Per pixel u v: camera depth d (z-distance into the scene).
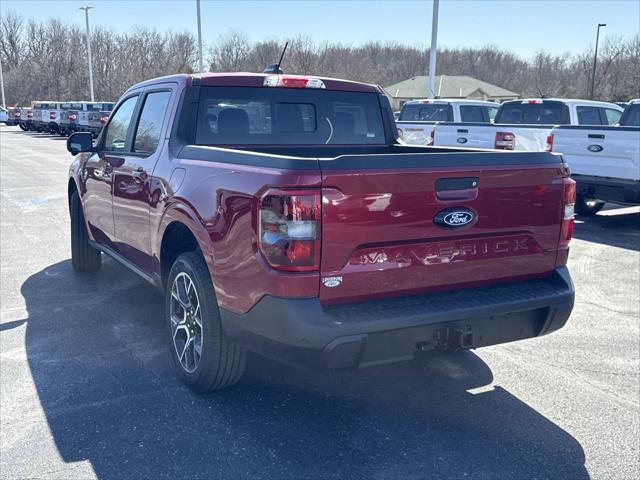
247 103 4.56
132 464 3.17
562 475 3.15
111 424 3.55
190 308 3.90
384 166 3.09
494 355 4.69
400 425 3.61
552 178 3.60
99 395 3.90
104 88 72.94
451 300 3.39
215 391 3.95
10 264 7.05
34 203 11.39
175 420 3.61
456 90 63.19
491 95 66.12
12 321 5.20
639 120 9.95
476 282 3.50
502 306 3.40
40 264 7.05
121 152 5.16
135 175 4.62
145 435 3.44
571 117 11.92
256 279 3.14
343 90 5.00
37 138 34.12
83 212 6.31
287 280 3.00
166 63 68.81
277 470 3.14
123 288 6.14
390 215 3.13
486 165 3.36
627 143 8.90
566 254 3.78
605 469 3.20
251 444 3.37
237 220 3.24
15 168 17.66
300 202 2.94
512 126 11.17
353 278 3.11
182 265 3.84
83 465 3.16
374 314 3.14
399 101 64.06
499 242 3.52
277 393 3.97
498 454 3.32
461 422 3.66
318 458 3.25
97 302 5.71
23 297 5.84
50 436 3.43
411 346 3.27
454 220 3.31
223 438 3.43
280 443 3.39
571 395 4.03
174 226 4.12
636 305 5.92
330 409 3.78
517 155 3.48
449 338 3.34
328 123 4.95
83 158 6.09
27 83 83.12
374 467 3.18
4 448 3.31
